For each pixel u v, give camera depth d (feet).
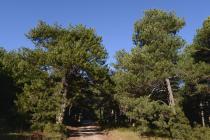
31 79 144.56
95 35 154.20
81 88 153.28
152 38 154.10
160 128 136.67
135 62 148.56
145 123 137.18
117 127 174.19
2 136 102.12
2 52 174.70
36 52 145.28
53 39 155.43
